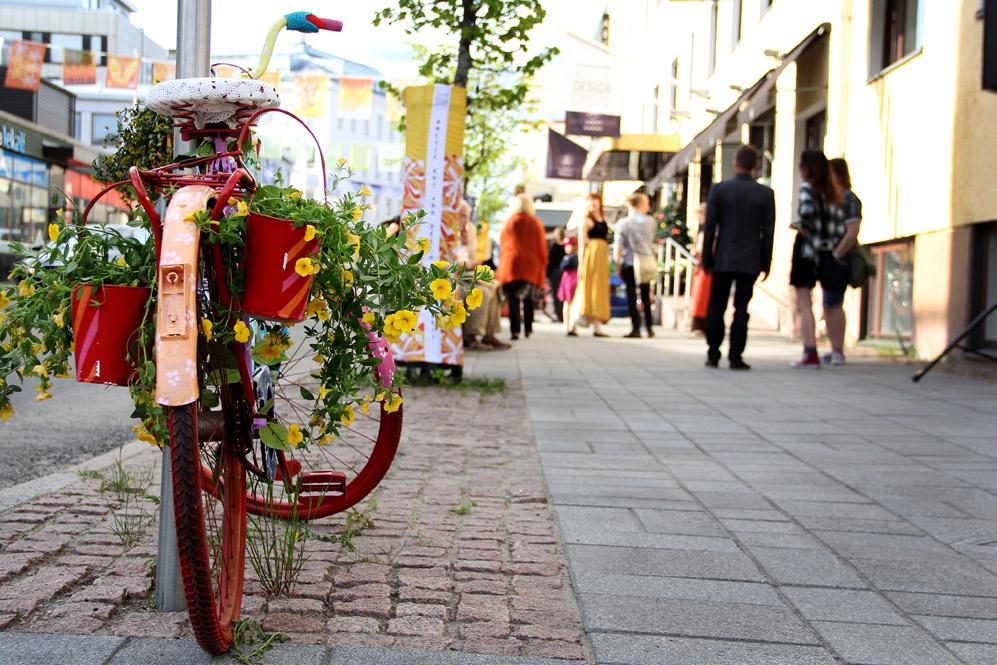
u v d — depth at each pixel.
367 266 3.06
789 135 17.42
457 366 9.17
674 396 8.73
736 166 11.12
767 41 18.88
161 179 2.77
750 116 18.81
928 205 11.74
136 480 4.73
